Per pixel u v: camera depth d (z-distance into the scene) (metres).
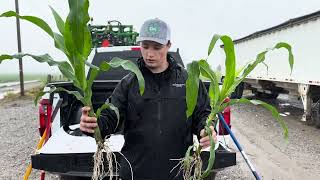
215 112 2.24
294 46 12.23
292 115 12.83
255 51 17.50
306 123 10.97
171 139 2.39
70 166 3.60
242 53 20.58
